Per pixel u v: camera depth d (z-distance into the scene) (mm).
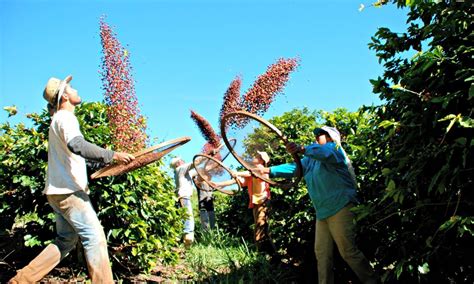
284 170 4996
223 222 8789
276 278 4961
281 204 5930
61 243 4176
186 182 8203
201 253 6602
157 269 6219
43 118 5609
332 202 4215
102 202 5340
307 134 6328
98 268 4047
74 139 3945
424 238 3189
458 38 3086
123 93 4508
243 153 5137
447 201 2986
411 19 3467
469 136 2912
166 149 4500
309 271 5145
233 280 4914
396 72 3568
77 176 4082
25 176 5316
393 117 3516
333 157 4227
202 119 5629
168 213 6047
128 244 5434
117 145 4559
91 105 5586
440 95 3033
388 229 3629
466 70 2711
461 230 2674
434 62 3021
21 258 5559
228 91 4918
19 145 5500
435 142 3018
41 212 5398
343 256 4227
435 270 3125
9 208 5504
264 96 4746
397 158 3305
